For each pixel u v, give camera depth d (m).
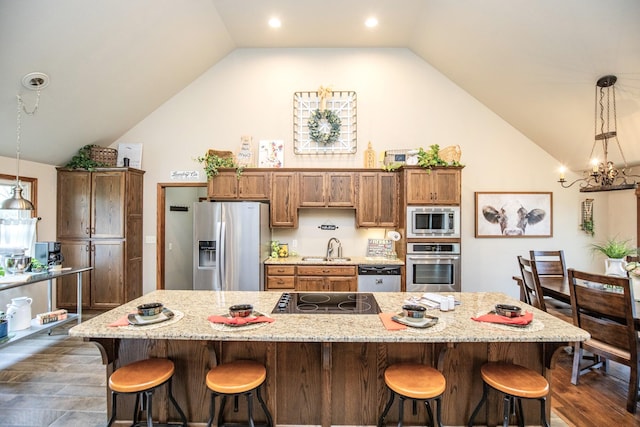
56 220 4.39
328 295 2.48
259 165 4.65
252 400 1.88
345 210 4.73
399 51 4.73
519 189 4.71
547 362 1.93
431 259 4.07
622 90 3.14
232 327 1.74
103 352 1.94
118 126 4.52
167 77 4.30
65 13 2.72
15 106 3.21
